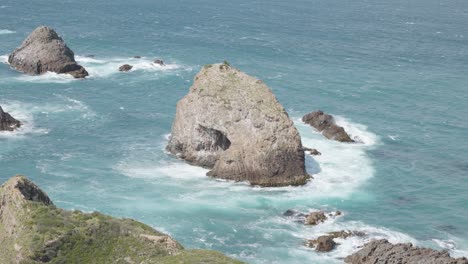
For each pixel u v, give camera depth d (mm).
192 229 77062
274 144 91938
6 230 58594
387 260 67188
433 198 89375
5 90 131500
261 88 97625
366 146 108938
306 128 115062
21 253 54656
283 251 72375
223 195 87250
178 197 85875
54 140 105375
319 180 93438
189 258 54312
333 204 86000
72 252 55188
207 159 97000
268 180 91250
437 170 99875
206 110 95938
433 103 137500
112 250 55844
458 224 81562
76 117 117750
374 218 82375
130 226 59344
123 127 113688
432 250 69250
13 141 103625
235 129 93938
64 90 134750
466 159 105312
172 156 100625
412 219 82500
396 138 113688
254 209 83500
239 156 92125
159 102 130375
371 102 136000
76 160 97312
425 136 115750
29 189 63906
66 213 60781
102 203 82688
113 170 94125
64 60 146625
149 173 93750
